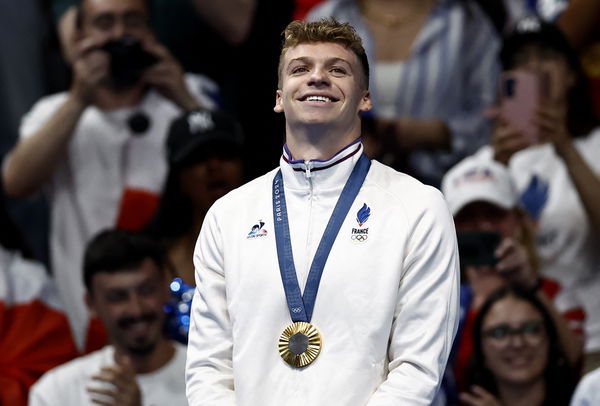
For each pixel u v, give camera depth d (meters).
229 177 21.56
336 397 10.80
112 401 19.56
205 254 11.77
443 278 11.12
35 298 22.25
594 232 22.44
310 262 11.26
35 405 19.73
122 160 23.56
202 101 24.89
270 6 25.73
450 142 23.98
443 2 25.11
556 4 25.89
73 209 23.52
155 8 25.97
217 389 11.27
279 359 11.06
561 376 19.56
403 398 10.66
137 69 23.28
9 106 27.00
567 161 22.11
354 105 11.48
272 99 25.20
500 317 19.53
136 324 19.45
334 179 11.53
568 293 22.20
